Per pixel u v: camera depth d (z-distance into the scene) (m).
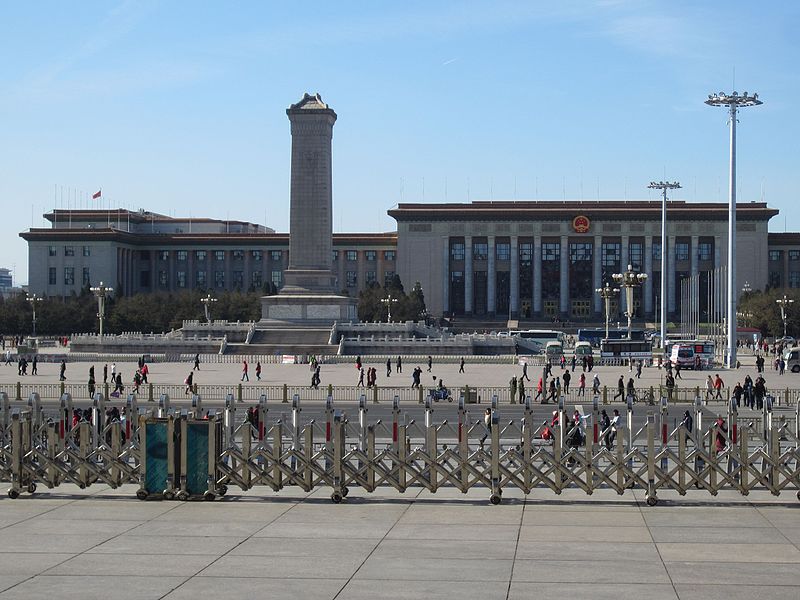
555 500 47.38
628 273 173.88
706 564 36.12
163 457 48.00
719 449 53.09
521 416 81.88
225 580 34.38
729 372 137.00
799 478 47.34
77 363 160.25
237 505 46.50
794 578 34.34
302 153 189.50
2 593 32.94
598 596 32.41
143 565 36.25
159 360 167.50
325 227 191.75
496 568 35.75
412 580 34.31
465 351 179.38
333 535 40.72
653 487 46.19
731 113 135.00
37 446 51.03
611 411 86.50
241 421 73.81
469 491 49.53
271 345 180.75
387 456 49.84
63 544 39.25
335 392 103.25
